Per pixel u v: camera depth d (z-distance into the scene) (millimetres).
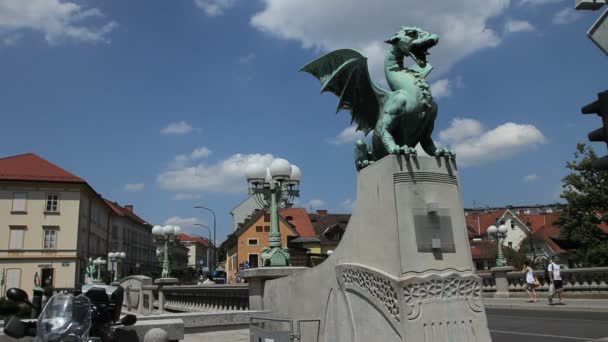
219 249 92312
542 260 48156
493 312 17766
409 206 5871
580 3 4723
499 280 22859
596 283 19062
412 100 6504
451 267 5887
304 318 7871
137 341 6785
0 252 49656
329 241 57750
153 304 19438
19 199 51000
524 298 21266
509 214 67188
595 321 13406
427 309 5551
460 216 6168
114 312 6699
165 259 22078
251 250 53406
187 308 15641
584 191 30391
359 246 6484
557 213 35656
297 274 8219
